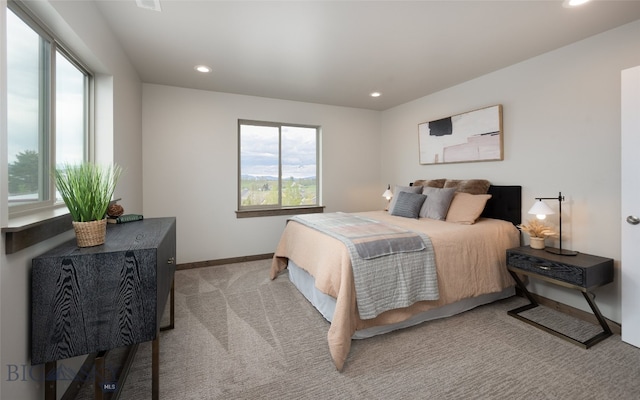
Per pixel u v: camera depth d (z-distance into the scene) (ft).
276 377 5.58
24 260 3.75
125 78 8.67
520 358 6.18
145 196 11.59
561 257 7.55
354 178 15.87
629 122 6.66
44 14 4.57
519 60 9.35
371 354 6.33
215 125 12.67
